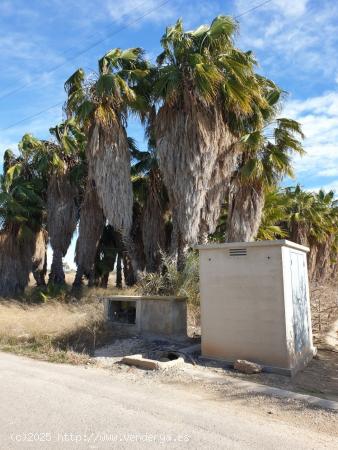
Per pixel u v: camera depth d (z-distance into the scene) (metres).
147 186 18.75
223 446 4.06
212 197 15.12
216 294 7.89
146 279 13.43
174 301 9.75
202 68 13.58
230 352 7.64
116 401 5.43
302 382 6.72
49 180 22.05
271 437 4.37
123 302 10.80
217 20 14.58
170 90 13.90
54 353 8.70
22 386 6.05
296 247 7.84
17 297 19.95
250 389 6.16
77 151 21.64
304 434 4.51
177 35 14.73
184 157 14.08
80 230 20.55
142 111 16.09
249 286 7.54
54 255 21.53
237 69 14.23
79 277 20.78
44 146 21.67
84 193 21.69
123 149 15.77
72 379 6.59
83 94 15.56
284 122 16.34
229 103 14.59
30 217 22.39
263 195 16.25
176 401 5.54
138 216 20.22
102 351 8.87
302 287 8.26
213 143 14.30
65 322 10.98
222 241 18.81
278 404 5.53
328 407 5.43
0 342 9.96
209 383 6.49
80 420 4.64
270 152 16.00
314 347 8.87
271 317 7.28
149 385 6.36
